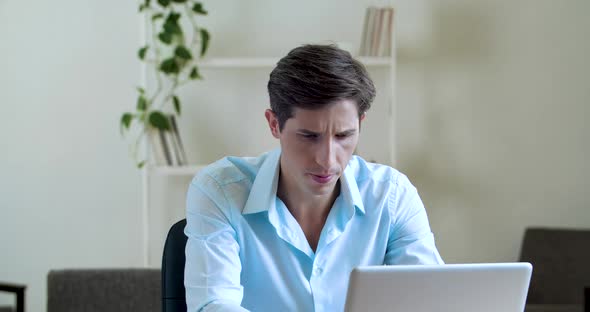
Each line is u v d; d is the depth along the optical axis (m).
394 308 1.75
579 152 5.10
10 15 5.07
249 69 5.09
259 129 5.11
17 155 5.13
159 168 4.77
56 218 5.16
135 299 3.82
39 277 5.18
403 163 5.11
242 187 2.17
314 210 2.16
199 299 2.00
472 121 5.09
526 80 5.08
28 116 5.11
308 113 1.84
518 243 5.14
